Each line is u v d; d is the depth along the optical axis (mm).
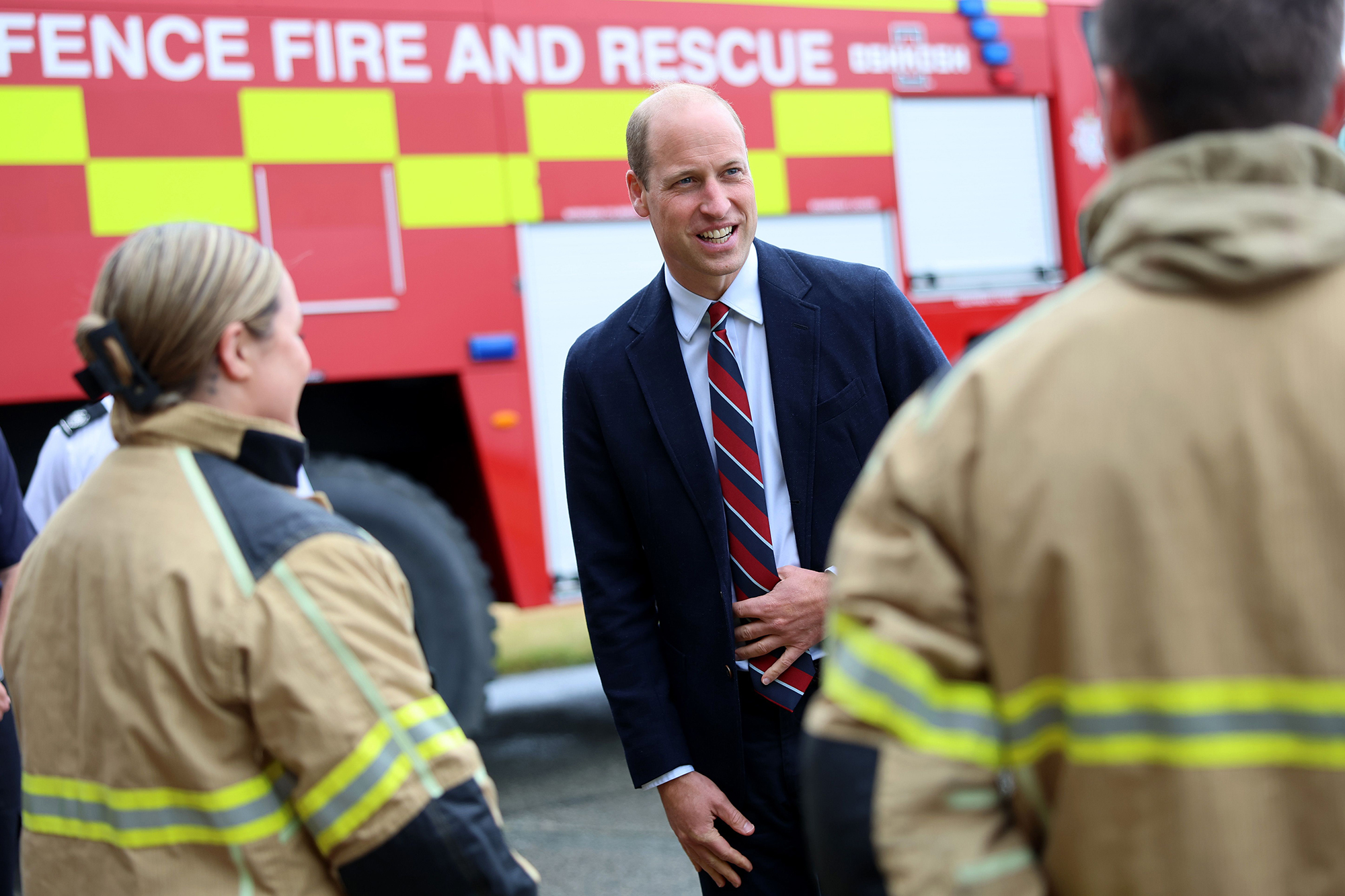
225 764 1140
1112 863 867
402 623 1205
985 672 927
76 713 1204
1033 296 4902
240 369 1242
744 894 1881
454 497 4441
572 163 4145
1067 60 4973
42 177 3514
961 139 4809
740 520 1865
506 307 4051
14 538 2455
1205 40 894
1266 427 845
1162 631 850
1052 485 876
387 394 4234
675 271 1898
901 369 1910
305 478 3137
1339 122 985
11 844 2354
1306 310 855
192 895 1129
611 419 1921
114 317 1219
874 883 907
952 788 900
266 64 3760
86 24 3568
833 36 4574
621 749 4770
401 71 3928
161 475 1211
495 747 4871
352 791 1121
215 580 1147
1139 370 873
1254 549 841
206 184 3676
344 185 3848
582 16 4176
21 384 3488
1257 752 839
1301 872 833
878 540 948
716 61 4367
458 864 1140
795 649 1820
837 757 928
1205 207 864
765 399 1912
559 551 4133
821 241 4523
